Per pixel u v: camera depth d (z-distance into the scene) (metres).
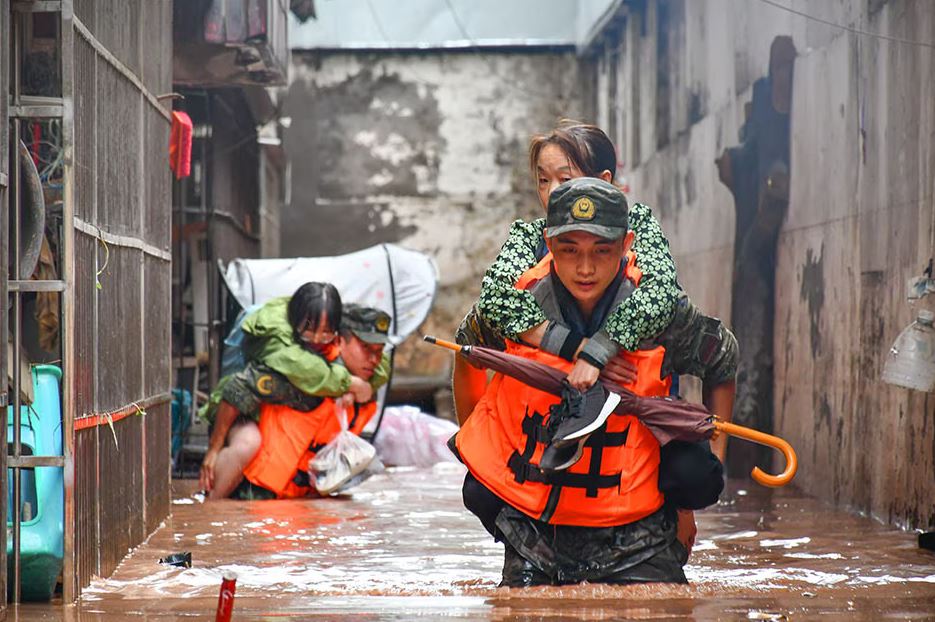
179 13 16.94
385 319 15.10
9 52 7.38
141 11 10.05
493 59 34.50
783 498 13.95
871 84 12.52
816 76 14.40
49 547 7.53
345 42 34.91
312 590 8.00
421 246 34.56
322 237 34.50
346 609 7.11
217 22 16.91
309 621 6.75
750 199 16.27
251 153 25.73
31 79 9.44
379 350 15.12
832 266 13.75
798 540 10.52
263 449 13.87
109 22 8.84
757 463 16.17
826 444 13.83
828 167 13.92
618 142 30.81
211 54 17.72
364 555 9.66
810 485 14.40
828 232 13.91
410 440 17.98
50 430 7.83
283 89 28.34
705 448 7.70
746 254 16.25
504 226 34.56
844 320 13.30
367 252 18.22
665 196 24.50
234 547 10.05
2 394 7.19
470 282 34.59
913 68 11.38
